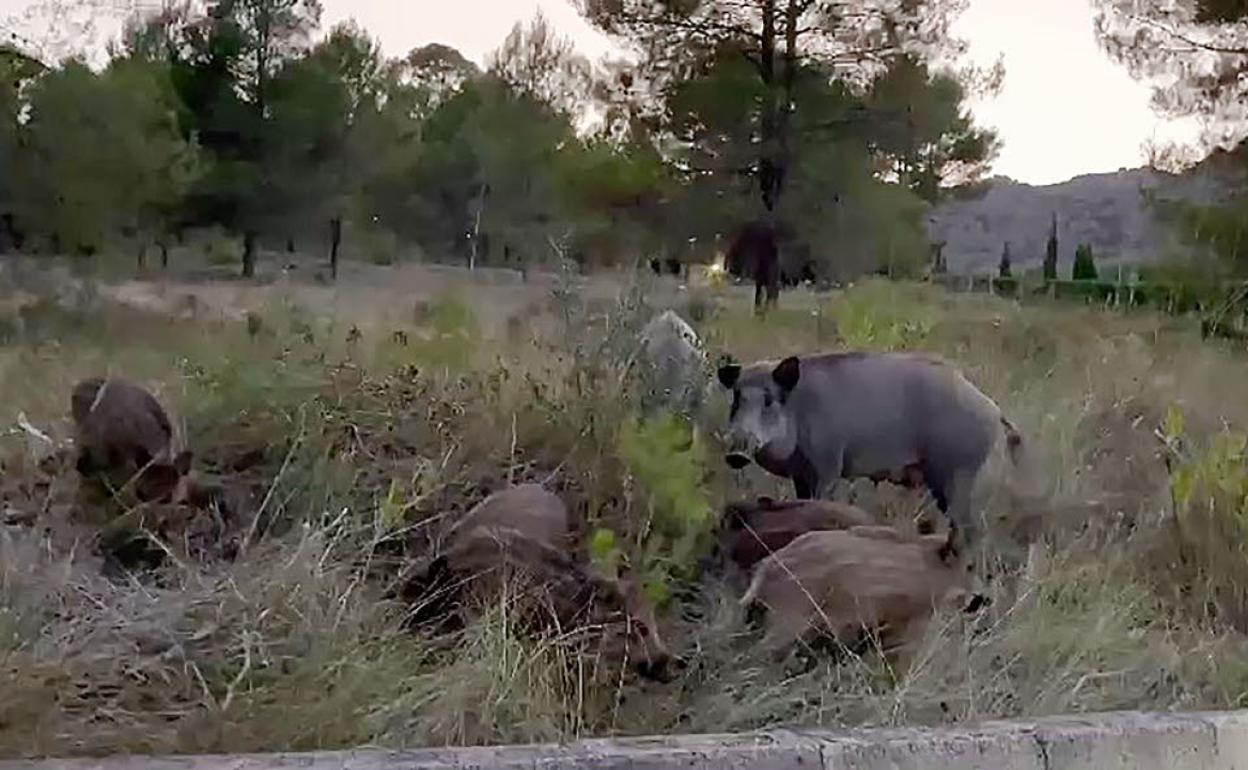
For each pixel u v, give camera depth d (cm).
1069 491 588
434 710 343
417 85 3491
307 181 2825
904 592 423
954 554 462
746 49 2306
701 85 2222
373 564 438
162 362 731
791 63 2277
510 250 2848
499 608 390
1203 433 720
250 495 494
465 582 412
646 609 411
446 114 3275
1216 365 1052
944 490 570
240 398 559
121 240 2358
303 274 2327
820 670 403
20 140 1981
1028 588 458
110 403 477
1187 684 414
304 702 339
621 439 518
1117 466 650
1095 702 390
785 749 311
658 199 2266
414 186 3028
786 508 493
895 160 2391
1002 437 579
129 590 404
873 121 2286
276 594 389
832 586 421
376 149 2928
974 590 448
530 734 341
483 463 535
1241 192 1870
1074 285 1942
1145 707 394
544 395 595
